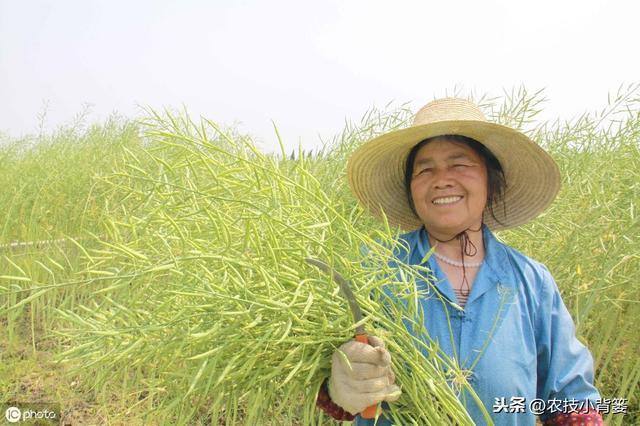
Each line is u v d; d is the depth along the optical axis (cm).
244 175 185
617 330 369
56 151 661
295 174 230
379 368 145
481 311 173
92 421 349
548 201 211
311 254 167
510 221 222
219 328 146
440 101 191
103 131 734
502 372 165
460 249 185
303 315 140
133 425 314
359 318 150
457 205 180
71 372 166
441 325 173
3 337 473
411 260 189
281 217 161
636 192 322
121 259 194
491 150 193
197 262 156
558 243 326
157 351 157
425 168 185
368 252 168
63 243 508
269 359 160
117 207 380
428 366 155
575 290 313
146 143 648
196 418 310
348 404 145
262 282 152
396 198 220
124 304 177
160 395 297
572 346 179
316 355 158
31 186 557
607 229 312
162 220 172
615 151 371
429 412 156
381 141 192
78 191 521
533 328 177
